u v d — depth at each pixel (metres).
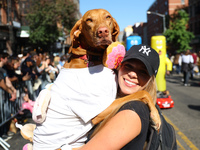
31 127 1.98
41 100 1.58
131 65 1.38
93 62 1.67
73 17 21.77
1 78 4.35
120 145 1.08
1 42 18.61
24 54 7.89
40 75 7.36
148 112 1.21
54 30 21.48
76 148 1.54
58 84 1.64
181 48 29.55
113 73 1.72
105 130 1.11
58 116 1.56
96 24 1.56
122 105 1.21
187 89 10.29
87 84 1.59
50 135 1.56
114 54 1.68
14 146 3.99
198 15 34.12
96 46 1.57
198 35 34.09
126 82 1.42
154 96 1.42
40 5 20.67
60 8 20.89
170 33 29.64
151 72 1.32
